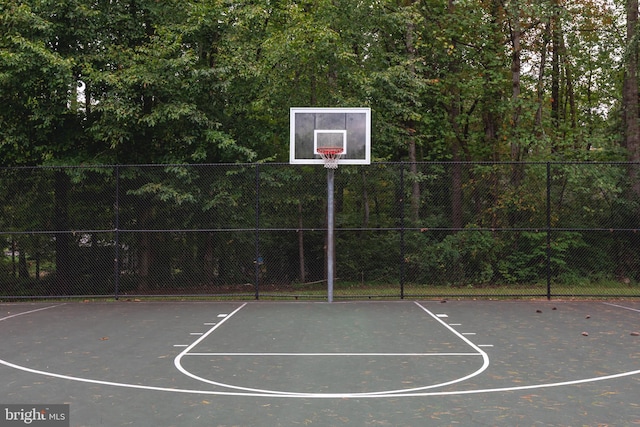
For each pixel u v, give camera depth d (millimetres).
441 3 22125
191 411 5867
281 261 19250
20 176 16609
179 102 16219
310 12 19641
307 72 18656
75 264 17375
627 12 20531
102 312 13539
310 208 19422
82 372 7574
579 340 9797
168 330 10914
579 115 26594
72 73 16078
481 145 23406
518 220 19656
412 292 17531
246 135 18891
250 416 5695
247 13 17438
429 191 21281
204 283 18156
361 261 19797
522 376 7324
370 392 6574
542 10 19938
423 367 7824
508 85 23062
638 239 19172
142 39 17500
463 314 12977
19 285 17125
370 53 20453
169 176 16906
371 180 19578
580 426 5391
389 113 19641
